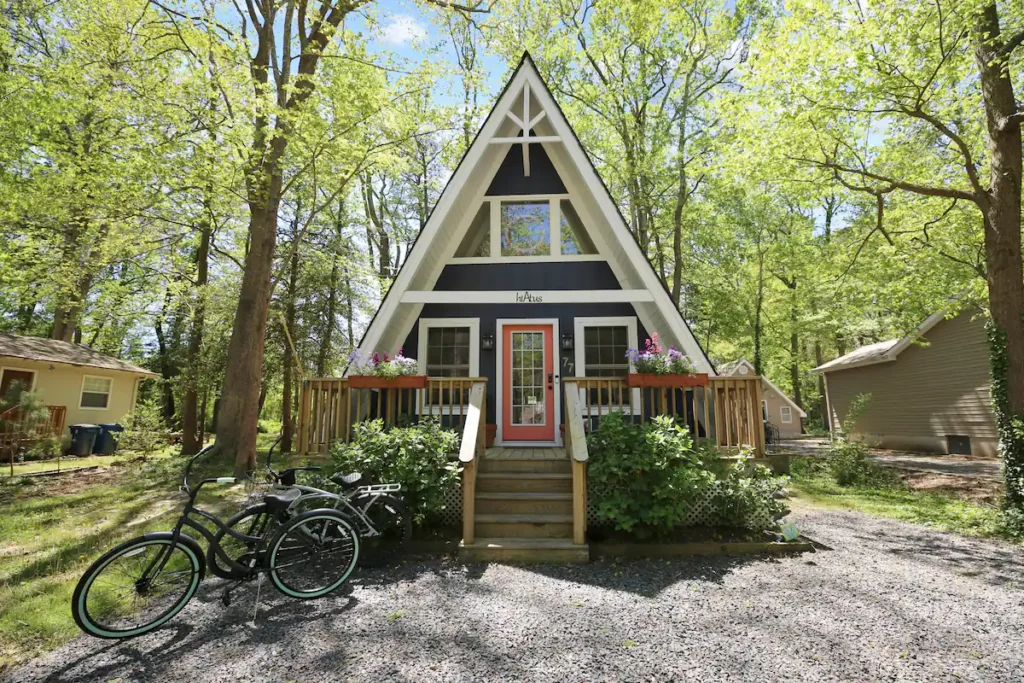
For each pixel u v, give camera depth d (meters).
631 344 9.46
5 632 3.70
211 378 15.62
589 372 9.40
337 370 18.58
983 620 3.84
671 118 18.48
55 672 3.19
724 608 4.07
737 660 3.24
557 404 9.34
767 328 27.92
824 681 2.99
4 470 11.25
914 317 13.71
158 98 9.69
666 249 21.09
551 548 5.30
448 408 9.30
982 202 8.36
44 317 24.97
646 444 5.74
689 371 7.38
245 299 11.67
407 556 5.44
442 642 3.53
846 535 6.32
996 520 6.85
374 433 6.28
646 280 8.52
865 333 24.77
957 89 9.00
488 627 3.76
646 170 16.86
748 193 16.34
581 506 5.48
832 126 9.25
